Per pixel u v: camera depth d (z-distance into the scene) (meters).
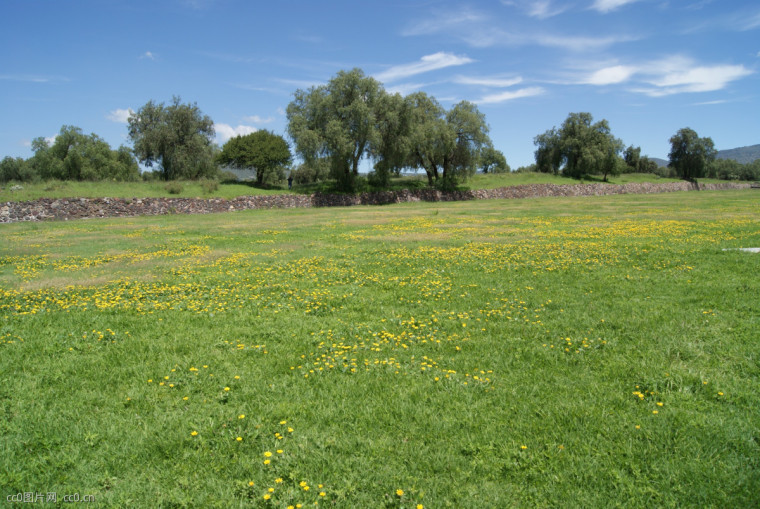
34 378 5.46
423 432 4.27
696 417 4.39
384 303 8.80
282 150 52.59
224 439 4.18
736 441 4.00
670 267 11.49
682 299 8.34
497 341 6.54
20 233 23.78
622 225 22.61
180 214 37.66
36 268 13.45
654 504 3.34
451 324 7.32
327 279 11.12
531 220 27.09
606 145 77.56
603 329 6.88
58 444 4.13
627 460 3.80
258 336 6.93
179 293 9.73
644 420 4.36
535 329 6.96
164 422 4.49
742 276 10.10
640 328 6.85
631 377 5.27
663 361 5.67
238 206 42.19
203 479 3.69
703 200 46.41
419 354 6.16
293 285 10.47
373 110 49.34
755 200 44.69
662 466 3.71
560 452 3.93
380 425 4.40
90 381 5.39
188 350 6.38
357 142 48.81
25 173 53.94
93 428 4.38
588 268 11.59
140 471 3.80
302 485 3.53
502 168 102.12
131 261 14.45
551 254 13.99
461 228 23.38
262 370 5.68
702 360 5.69
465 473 3.70
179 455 3.98
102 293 9.81
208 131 55.09
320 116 46.88
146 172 63.94
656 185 77.94
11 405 4.82
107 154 55.47
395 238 19.61
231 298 9.27
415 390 5.08
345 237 20.45
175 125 52.44
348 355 6.12
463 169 57.75
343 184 51.47
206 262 14.02
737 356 5.73
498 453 3.95
